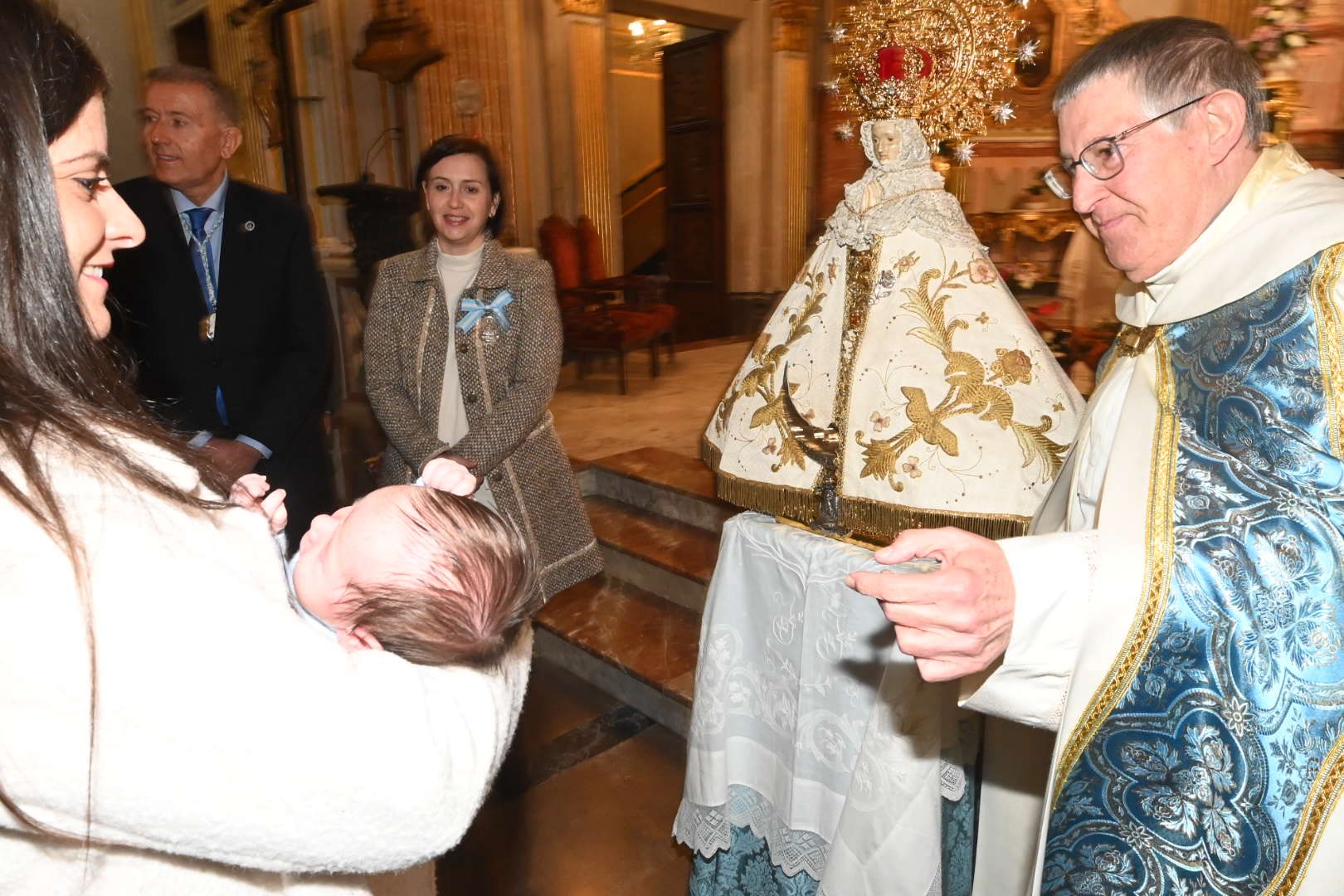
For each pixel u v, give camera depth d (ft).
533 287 7.31
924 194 4.73
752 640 5.41
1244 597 2.75
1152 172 3.27
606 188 21.94
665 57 25.75
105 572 1.59
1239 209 3.30
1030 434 4.34
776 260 25.32
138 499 1.77
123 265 7.04
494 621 2.17
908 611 2.73
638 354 23.30
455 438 7.38
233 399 7.39
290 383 7.42
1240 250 3.20
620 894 6.64
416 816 1.77
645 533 11.13
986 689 3.10
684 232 26.35
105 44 18.51
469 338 7.18
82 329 1.83
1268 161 3.34
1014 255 14.96
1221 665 2.75
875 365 4.65
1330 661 2.67
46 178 1.70
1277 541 2.76
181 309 7.21
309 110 16.79
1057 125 3.57
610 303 21.15
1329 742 2.66
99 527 1.65
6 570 1.54
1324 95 10.52
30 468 1.61
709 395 18.30
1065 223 14.64
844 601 4.69
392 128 17.81
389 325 7.44
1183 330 3.36
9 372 1.70
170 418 7.22
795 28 23.80
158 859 1.94
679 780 8.00
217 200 7.32
